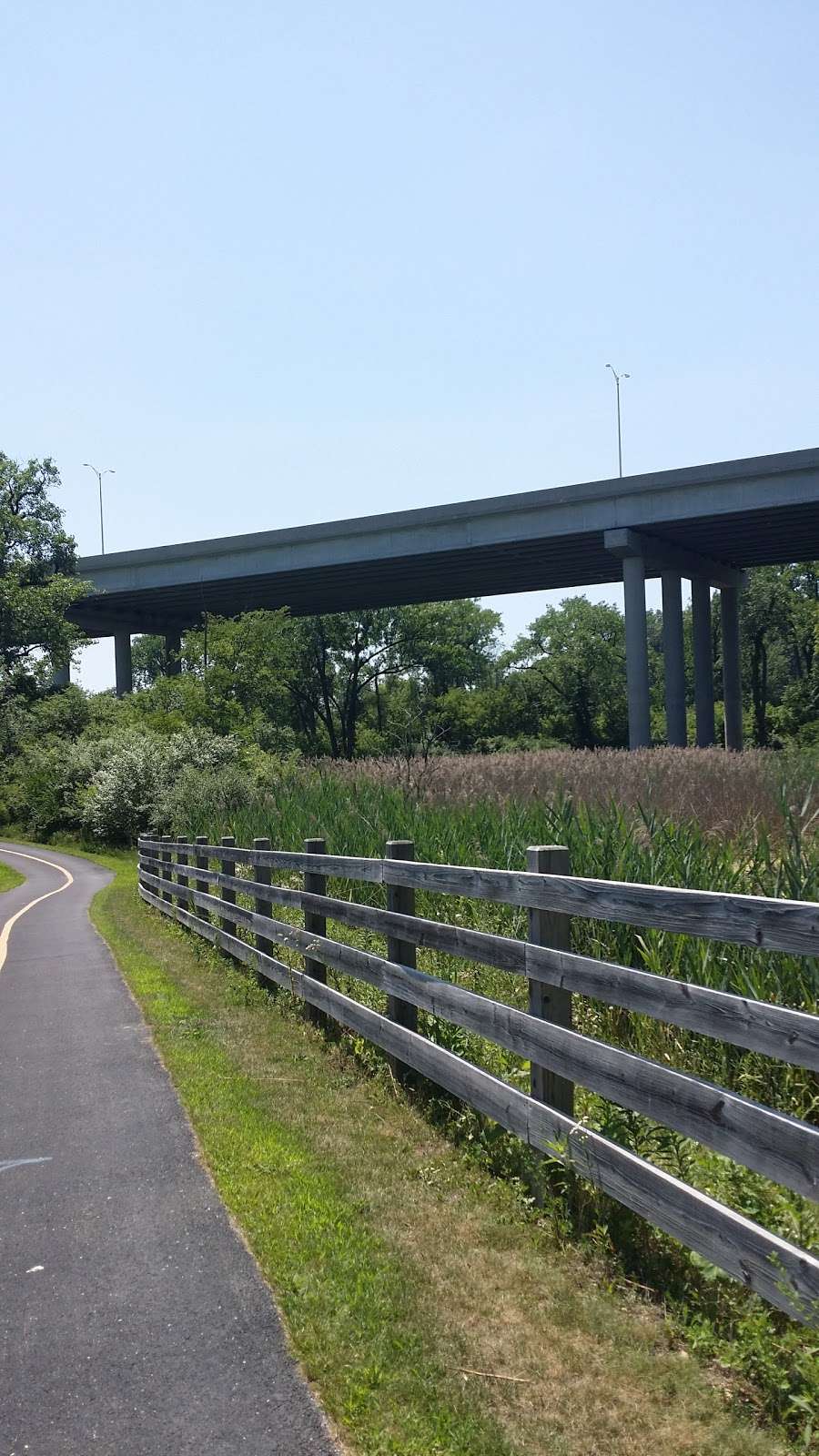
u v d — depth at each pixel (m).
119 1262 4.10
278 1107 5.77
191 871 13.24
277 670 60.16
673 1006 3.32
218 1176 4.84
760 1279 2.89
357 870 6.55
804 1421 2.75
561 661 84.44
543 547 47.19
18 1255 4.25
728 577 53.88
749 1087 4.59
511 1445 2.76
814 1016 2.73
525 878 4.34
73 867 38.44
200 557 56.88
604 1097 3.69
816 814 7.31
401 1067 5.86
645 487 42.00
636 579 44.78
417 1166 4.78
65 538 67.12
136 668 111.56
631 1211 3.84
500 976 6.90
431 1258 3.87
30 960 13.27
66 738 63.66
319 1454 2.83
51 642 66.44
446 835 9.16
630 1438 2.77
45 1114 6.13
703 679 53.97
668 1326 3.25
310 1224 4.23
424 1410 2.96
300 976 7.68
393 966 5.80
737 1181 3.51
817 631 68.31
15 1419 3.10
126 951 12.94
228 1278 3.90
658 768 16.31
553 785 14.01
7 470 69.25
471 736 81.75
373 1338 3.35
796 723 71.56
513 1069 5.30
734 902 3.07
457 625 88.50
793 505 39.34
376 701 92.19
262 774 32.22
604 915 3.72
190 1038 7.59
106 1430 3.01
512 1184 4.39
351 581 57.12
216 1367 3.29
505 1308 3.49
